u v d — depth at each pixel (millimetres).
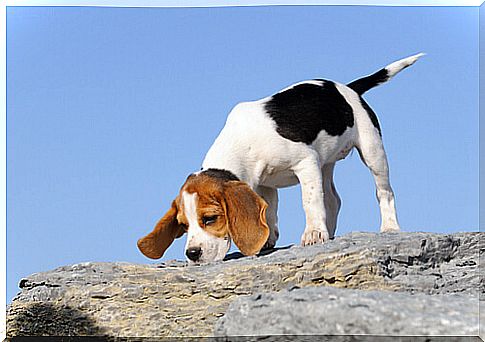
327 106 8648
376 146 9039
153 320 6840
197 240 7312
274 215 8656
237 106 8445
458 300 5098
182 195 7547
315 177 8148
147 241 7727
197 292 6973
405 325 4688
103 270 7363
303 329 4945
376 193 9148
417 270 7223
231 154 8008
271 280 6922
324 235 7891
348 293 5137
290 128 8219
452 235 7715
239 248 7230
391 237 7551
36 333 7086
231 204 7336
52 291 7152
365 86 9555
